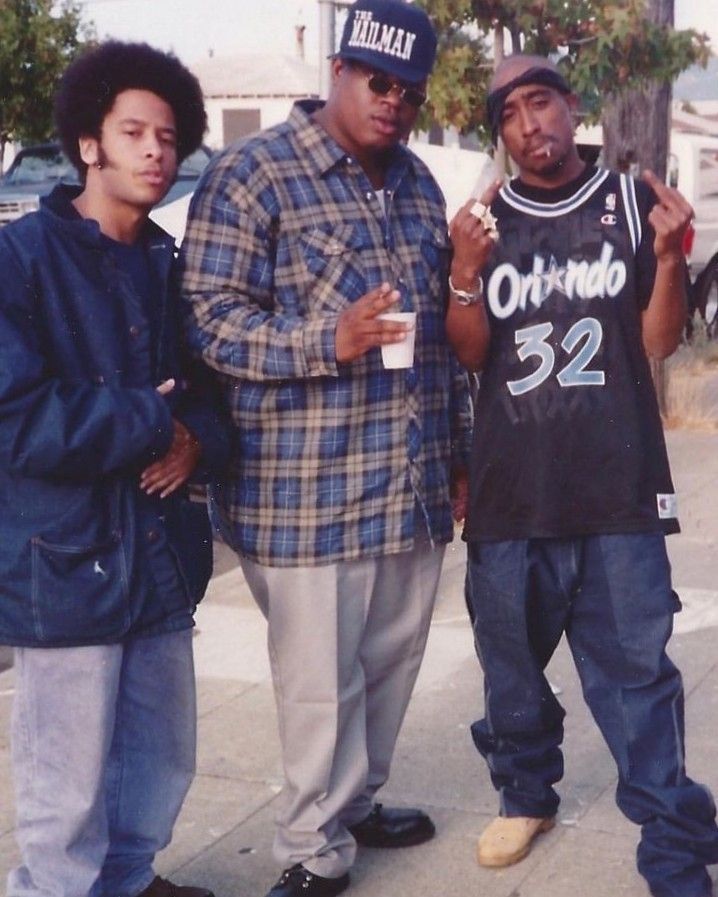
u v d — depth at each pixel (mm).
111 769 3457
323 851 3682
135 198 3246
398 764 4629
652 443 3617
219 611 6293
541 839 4059
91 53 3238
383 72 3480
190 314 3518
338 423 3570
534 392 3617
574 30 8977
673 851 3635
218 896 3807
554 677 5344
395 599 3803
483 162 10133
